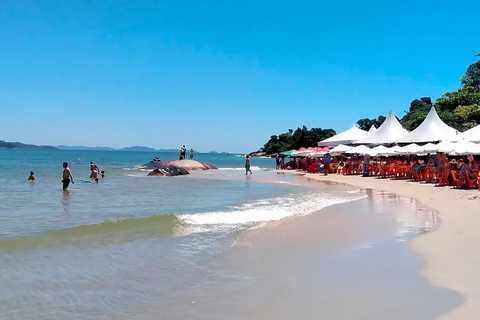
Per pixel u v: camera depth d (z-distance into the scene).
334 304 4.94
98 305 5.01
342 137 35.91
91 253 7.31
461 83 51.16
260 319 4.57
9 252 7.26
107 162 66.75
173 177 28.72
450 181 19.17
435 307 4.73
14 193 17.00
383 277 5.91
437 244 7.70
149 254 7.30
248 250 7.60
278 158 44.94
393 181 23.22
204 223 10.10
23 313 4.75
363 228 9.54
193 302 5.10
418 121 50.53
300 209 12.47
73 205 13.34
